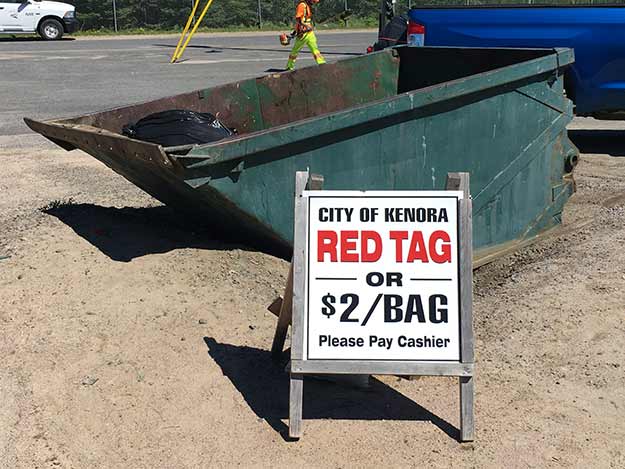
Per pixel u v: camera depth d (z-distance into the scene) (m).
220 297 5.55
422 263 4.02
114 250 6.28
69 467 3.89
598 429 4.15
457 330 3.97
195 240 6.47
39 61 22.31
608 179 9.09
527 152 6.59
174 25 38.22
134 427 4.19
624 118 10.30
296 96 7.87
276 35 33.78
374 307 3.99
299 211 4.05
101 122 6.87
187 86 16.94
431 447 4.01
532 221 6.81
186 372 4.69
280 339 4.71
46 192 8.62
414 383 4.67
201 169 5.23
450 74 8.03
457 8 10.35
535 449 3.98
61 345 4.97
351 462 3.90
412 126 5.90
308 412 4.33
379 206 4.05
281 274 5.98
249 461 3.92
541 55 7.02
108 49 26.39
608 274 6.11
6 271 6.01
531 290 5.94
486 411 4.31
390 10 17.48
